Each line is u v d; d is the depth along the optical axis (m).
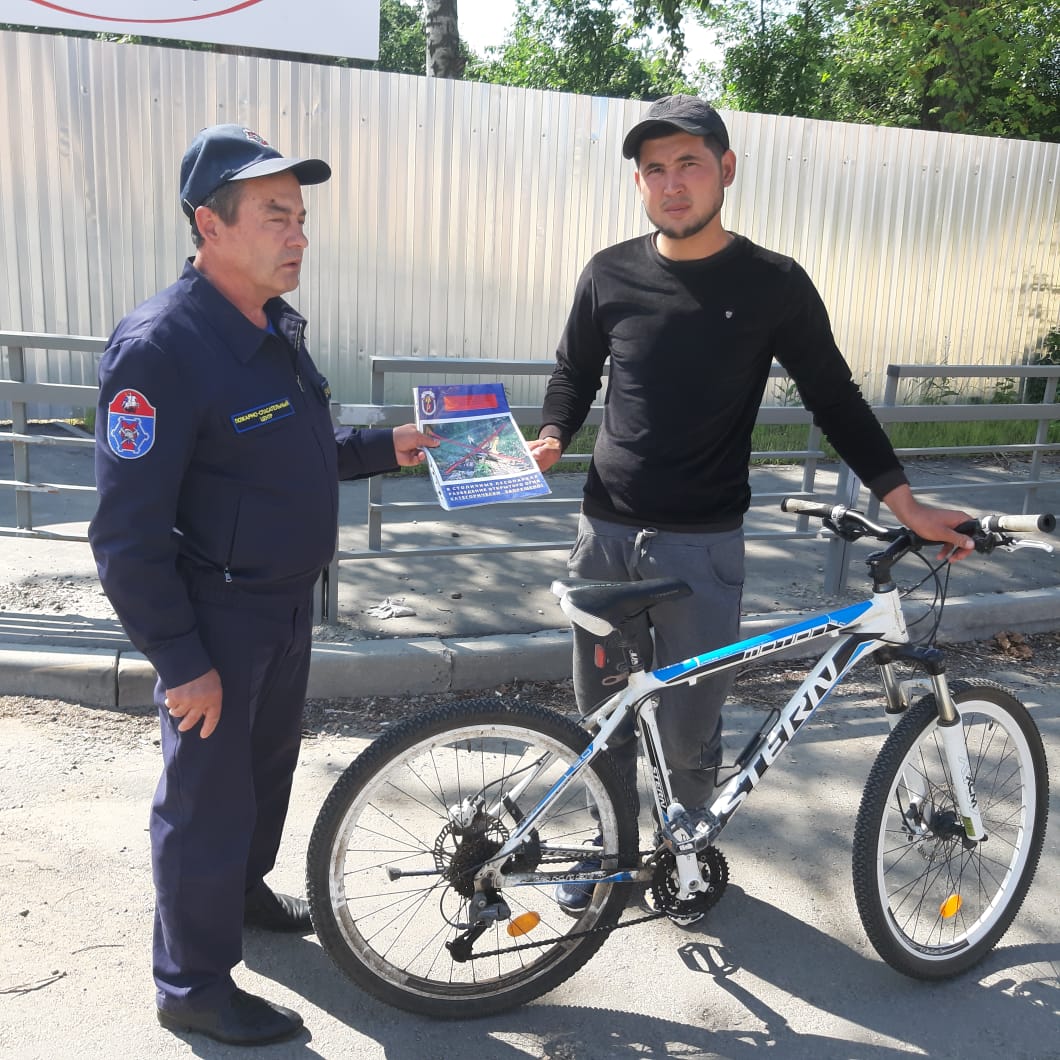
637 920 2.63
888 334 9.40
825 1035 2.56
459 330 7.93
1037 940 2.97
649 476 2.77
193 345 2.14
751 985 2.73
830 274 9.05
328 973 2.69
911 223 9.17
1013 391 9.97
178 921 2.36
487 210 7.78
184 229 7.33
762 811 3.56
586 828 3.26
